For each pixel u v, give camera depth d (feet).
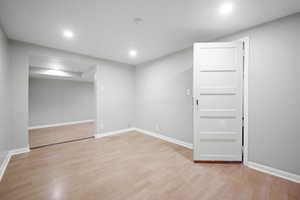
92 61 12.03
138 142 11.08
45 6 5.45
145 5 5.47
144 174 6.40
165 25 6.98
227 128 7.33
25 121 8.88
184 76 10.19
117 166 7.14
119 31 7.59
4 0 5.04
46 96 17.83
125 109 14.35
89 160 7.83
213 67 7.36
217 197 4.90
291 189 5.29
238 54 7.17
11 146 8.33
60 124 18.94
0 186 5.43
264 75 6.53
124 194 5.05
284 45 6.01
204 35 8.04
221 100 7.34
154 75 12.75
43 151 9.12
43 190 5.22
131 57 12.27
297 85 5.74
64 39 8.56
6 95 7.68
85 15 6.11
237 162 7.34
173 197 4.90
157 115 12.50
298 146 5.73
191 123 9.76
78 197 4.87
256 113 6.78
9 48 8.29
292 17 5.82
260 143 6.68
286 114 5.99
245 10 5.72
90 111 22.20
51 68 14.80
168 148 9.75
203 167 7.03
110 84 13.19
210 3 5.34
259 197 4.89
